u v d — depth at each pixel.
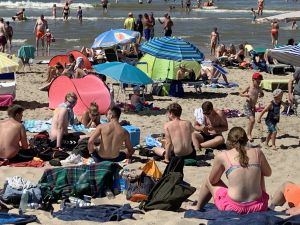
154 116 14.55
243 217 6.32
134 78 14.76
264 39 35.94
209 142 11.20
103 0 54.19
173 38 17.62
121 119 14.04
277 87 18.53
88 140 9.75
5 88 15.03
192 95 17.62
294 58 15.05
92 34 35.50
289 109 14.88
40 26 27.53
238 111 15.07
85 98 13.92
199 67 18.53
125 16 49.88
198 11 59.00
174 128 10.15
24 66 22.11
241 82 20.16
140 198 7.87
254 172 6.55
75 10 55.38
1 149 9.72
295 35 38.41
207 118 11.36
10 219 6.72
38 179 8.90
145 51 17.28
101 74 15.84
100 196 8.09
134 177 8.05
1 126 9.84
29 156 9.88
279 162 10.77
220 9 61.44
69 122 11.70
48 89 16.33
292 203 7.14
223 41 34.47
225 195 6.64
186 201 7.89
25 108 15.11
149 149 10.72
